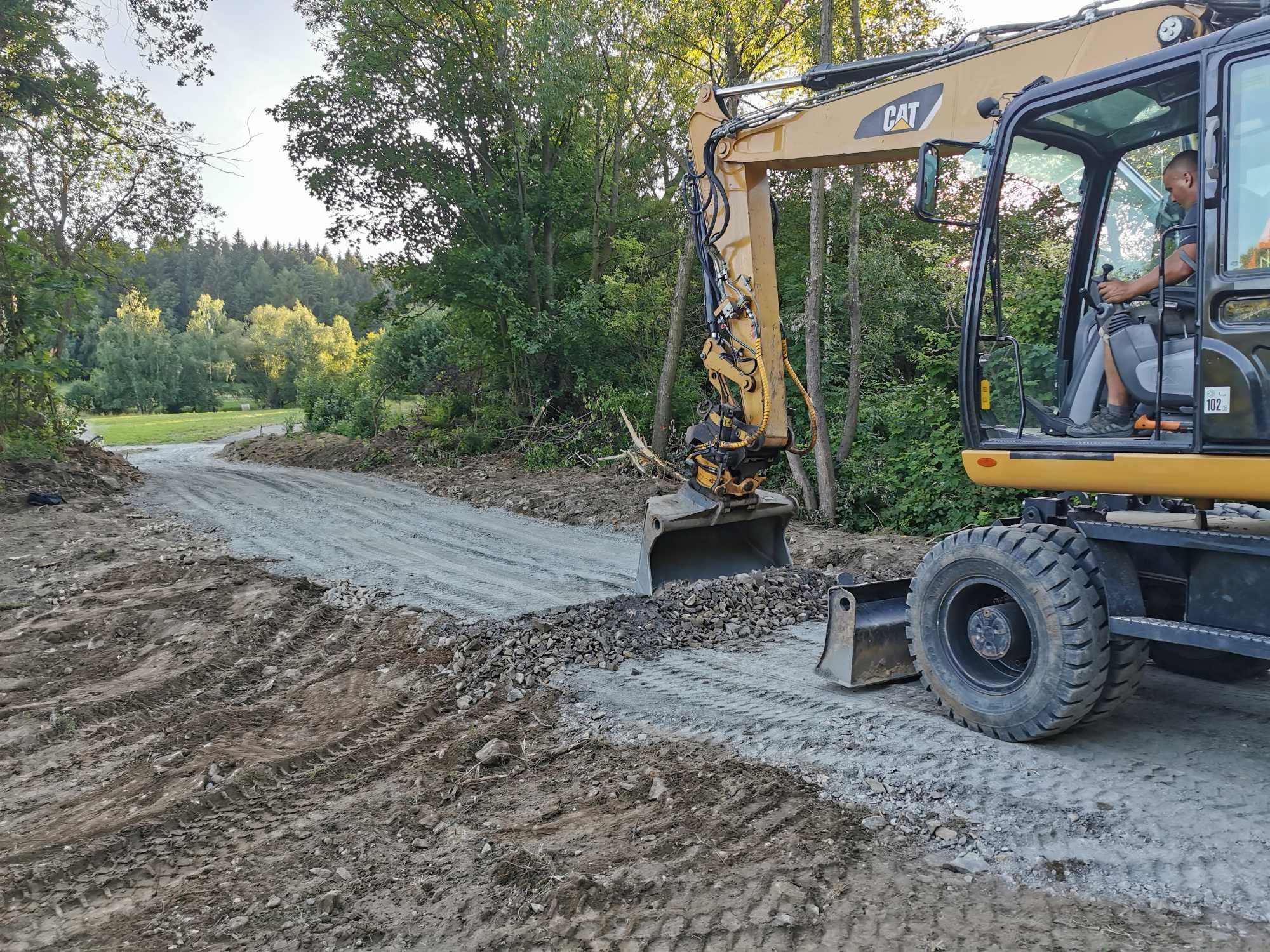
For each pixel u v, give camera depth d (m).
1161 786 3.65
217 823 4.14
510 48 17.11
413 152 17.80
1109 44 4.31
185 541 10.30
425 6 17.59
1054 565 3.99
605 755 4.50
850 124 5.58
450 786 4.36
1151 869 3.10
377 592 7.91
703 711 4.85
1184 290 3.83
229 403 70.50
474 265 17.48
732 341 6.55
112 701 5.71
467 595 7.67
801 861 3.29
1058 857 3.22
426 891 3.40
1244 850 3.15
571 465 16.12
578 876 3.27
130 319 66.88
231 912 3.38
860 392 13.50
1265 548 3.50
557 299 18.58
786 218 17.28
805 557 9.05
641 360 17.31
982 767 3.89
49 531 10.88
